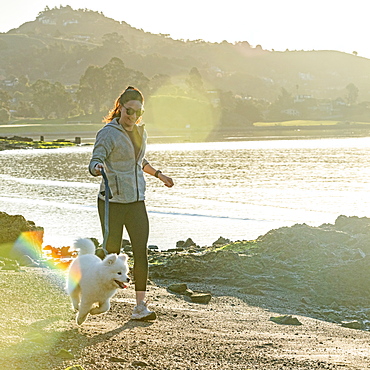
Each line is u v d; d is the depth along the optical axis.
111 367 4.40
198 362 4.81
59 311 6.05
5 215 12.37
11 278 7.62
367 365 5.07
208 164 53.78
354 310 8.69
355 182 34.97
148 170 6.45
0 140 102.56
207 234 18.02
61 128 172.38
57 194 29.28
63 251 13.66
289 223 19.98
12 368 4.13
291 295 9.09
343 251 10.48
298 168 47.28
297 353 5.46
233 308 8.02
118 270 5.12
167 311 7.07
